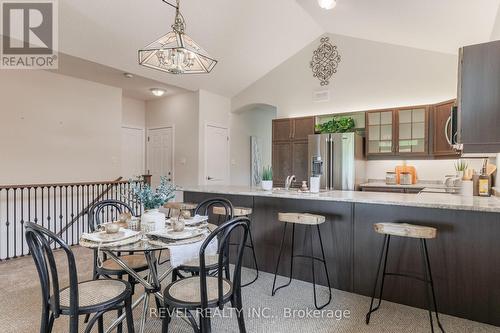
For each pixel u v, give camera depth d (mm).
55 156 5023
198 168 6184
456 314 2457
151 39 4281
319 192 3432
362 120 5336
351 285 2928
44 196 4887
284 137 5922
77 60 4391
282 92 6207
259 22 4789
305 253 3195
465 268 2430
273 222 3420
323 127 5410
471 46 2320
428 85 4797
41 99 4848
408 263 2658
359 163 5082
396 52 5070
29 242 1628
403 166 5090
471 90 2312
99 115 5633
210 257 2492
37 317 2436
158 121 6938
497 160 3309
